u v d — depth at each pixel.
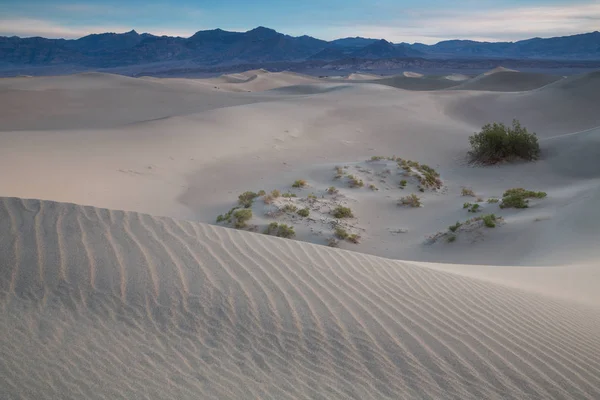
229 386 3.87
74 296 4.92
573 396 4.11
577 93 53.44
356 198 20.52
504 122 48.62
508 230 15.11
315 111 44.91
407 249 15.20
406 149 34.91
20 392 3.53
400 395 3.95
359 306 5.24
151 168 24.05
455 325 5.11
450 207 19.94
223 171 25.36
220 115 39.16
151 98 75.31
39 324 4.44
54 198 17.27
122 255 5.71
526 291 7.21
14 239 5.82
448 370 4.30
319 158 30.70
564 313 6.28
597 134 30.67
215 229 6.94
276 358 4.30
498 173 28.31
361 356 4.41
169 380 3.87
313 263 6.25
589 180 24.75
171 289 5.18
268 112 42.59
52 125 50.69
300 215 17.00
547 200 17.86
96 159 23.73
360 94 60.09
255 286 5.40
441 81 137.00
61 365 3.90
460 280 6.73
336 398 3.85
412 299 5.62
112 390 3.67
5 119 53.94
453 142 36.66
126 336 4.42
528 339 5.04
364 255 7.00
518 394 4.06
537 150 30.77
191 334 4.55
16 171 18.95
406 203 20.31
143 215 7.00
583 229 13.83
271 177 24.12
